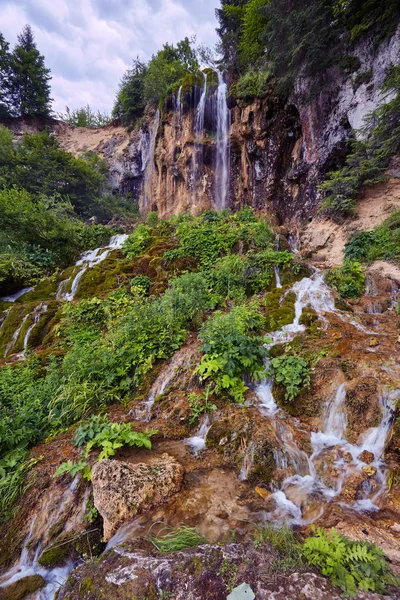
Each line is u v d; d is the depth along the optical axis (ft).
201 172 55.93
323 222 33.65
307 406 12.88
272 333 17.92
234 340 15.35
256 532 7.86
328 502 9.11
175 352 17.31
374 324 18.13
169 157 63.16
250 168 48.70
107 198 74.28
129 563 6.70
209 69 56.18
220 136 53.36
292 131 40.60
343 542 6.66
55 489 10.27
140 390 15.90
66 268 36.58
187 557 6.55
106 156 88.07
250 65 45.78
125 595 5.92
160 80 63.46
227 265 25.75
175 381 15.58
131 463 10.37
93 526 9.01
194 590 5.71
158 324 18.71
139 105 79.05
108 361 16.78
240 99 46.65
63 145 94.63
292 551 6.57
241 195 51.31
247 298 23.91
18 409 14.25
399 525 7.77
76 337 21.83
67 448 12.25
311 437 11.77
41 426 14.07
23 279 33.04
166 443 12.29
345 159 32.99
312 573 5.85
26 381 17.56
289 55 33.73
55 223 37.60
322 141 34.88
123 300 24.95
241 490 9.84
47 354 20.92
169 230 38.52
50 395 15.80
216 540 7.81
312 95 34.22
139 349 17.29
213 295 23.49
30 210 35.96
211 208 55.06
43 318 25.53
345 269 23.63
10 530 9.39
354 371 13.17
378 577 5.78
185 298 20.13
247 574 5.88
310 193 37.50
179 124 59.72
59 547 8.60
